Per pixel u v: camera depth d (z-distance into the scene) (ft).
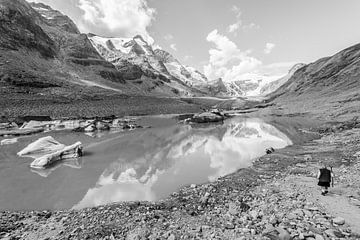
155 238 31.40
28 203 48.73
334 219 32.40
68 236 33.06
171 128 192.75
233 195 48.29
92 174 68.85
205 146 111.96
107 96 456.45
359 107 183.01
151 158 88.69
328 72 429.79
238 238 29.48
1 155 92.58
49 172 71.05
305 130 142.82
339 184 48.67
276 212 37.40
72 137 142.51
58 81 479.82
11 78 370.12
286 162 73.20
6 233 35.27
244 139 128.77
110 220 38.09
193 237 31.14
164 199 49.21
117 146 113.29
